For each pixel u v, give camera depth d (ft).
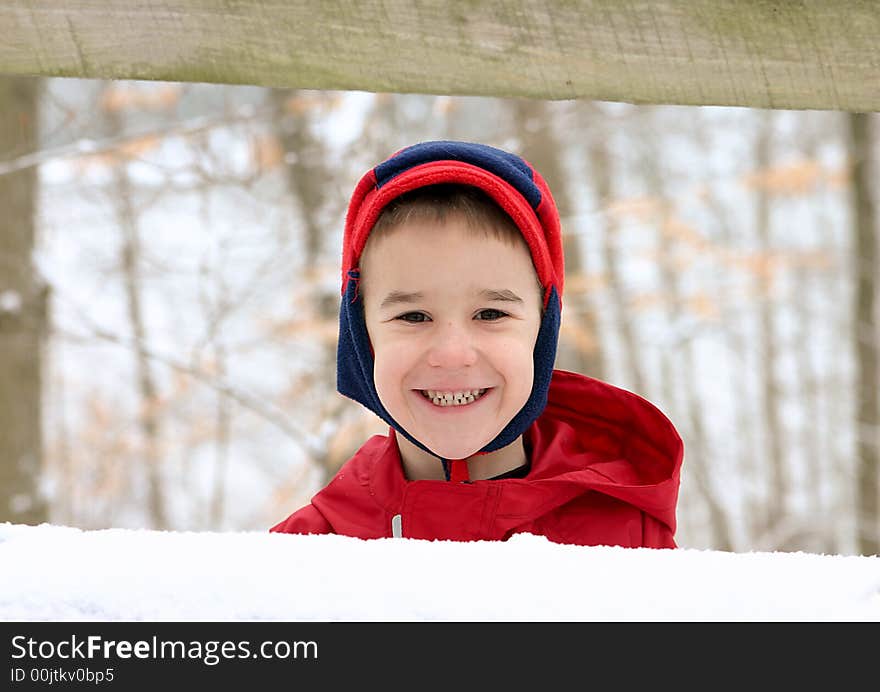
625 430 5.65
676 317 31.55
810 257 30.30
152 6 2.89
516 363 4.67
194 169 17.80
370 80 2.95
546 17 2.93
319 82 2.94
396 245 4.69
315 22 2.90
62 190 21.86
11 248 15.62
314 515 5.42
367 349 5.18
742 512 39.27
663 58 2.96
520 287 4.77
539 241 4.85
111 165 19.25
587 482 4.90
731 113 36.91
